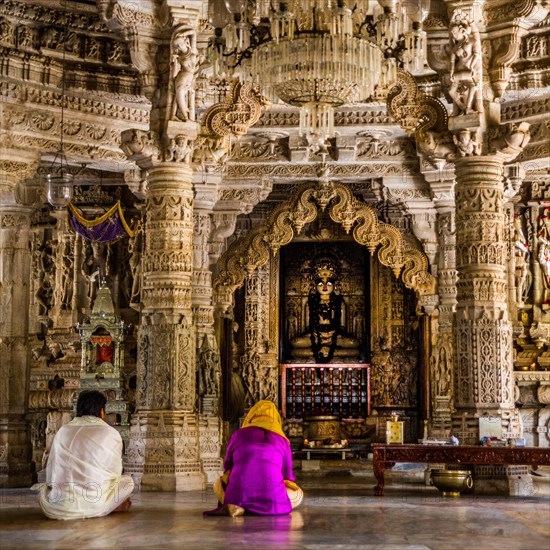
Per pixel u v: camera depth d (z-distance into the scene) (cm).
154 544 839
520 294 2347
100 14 1469
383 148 2025
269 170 2058
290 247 2927
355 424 2802
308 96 1320
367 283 2895
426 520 1034
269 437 1098
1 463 1698
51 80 1658
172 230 1516
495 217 1456
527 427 2320
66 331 2367
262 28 1385
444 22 1426
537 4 1404
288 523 999
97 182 2231
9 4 1581
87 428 1070
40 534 915
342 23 1248
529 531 940
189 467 1477
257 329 2828
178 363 1498
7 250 1802
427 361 2292
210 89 1800
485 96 1459
